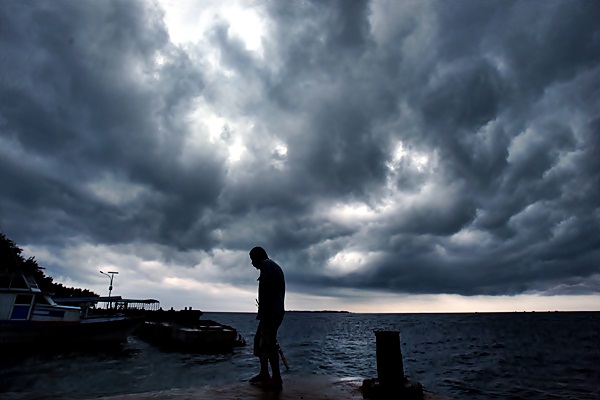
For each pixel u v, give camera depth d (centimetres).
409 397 404
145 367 1922
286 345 4044
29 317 2058
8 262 3584
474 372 2088
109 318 2478
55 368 1719
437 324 11112
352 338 5503
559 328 7750
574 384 1702
